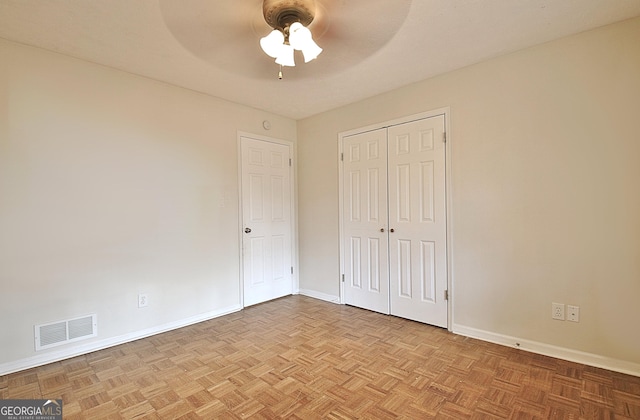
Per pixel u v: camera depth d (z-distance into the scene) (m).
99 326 2.58
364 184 3.48
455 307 2.83
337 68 2.64
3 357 2.18
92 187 2.55
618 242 2.11
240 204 3.58
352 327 2.99
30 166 2.28
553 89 2.32
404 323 3.07
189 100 3.14
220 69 2.66
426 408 1.78
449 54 2.48
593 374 2.08
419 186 3.04
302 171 4.16
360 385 2.01
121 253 2.70
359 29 2.04
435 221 2.94
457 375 2.11
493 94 2.58
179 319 3.06
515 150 2.49
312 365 2.27
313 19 1.80
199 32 2.04
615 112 2.11
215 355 2.45
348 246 3.66
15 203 2.22
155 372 2.20
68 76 2.44
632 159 2.06
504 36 2.24
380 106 3.31
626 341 2.09
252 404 1.83
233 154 3.52
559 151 2.30
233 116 3.52
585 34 2.20
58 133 2.40
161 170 2.95
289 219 4.12
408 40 2.24
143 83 2.83
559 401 1.81
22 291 2.25
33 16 1.94
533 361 2.28
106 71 2.62
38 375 2.17
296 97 3.37
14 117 2.22
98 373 2.19
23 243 2.25
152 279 2.88
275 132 3.96
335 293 3.79
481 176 2.65
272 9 1.67
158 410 1.79
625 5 1.92
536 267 2.41
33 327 2.29
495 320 2.61
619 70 2.09
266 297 3.84
